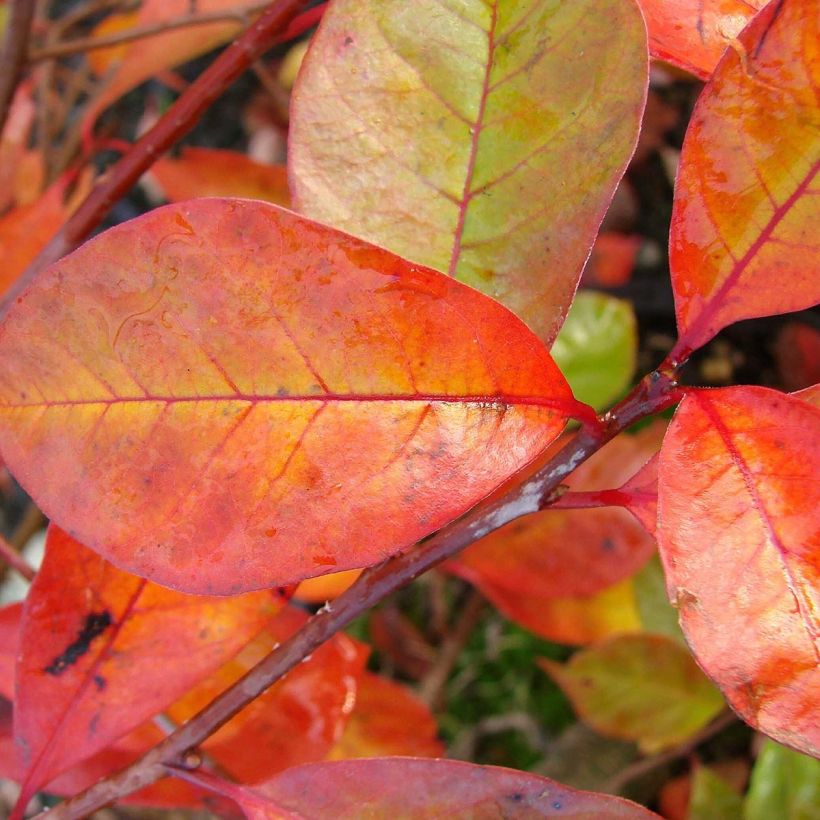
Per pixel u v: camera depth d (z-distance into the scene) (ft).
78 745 0.71
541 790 0.64
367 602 0.66
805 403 0.58
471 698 1.45
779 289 0.61
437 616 1.45
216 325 0.59
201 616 0.71
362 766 0.66
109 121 1.89
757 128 0.59
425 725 1.03
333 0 0.63
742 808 1.03
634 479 0.64
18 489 1.77
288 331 0.59
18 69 1.04
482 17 0.63
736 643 0.57
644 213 1.53
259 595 0.71
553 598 1.11
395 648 1.50
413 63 0.63
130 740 0.83
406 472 0.60
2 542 0.90
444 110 0.63
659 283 1.51
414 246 0.63
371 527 0.59
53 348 0.60
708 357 1.47
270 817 0.66
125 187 0.88
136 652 0.71
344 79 0.63
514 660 1.45
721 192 0.60
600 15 0.62
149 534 0.60
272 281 0.58
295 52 1.76
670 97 1.48
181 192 1.11
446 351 0.59
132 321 0.59
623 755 1.30
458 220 0.64
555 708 1.40
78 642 0.71
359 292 0.58
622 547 1.00
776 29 0.58
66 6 1.99
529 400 0.60
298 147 0.63
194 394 0.60
